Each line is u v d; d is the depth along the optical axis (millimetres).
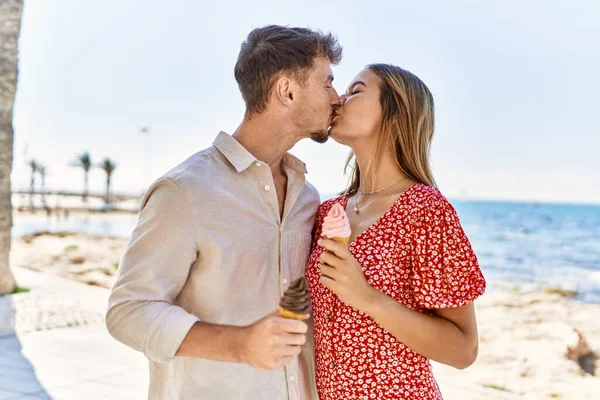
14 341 6977
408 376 1918
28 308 8812
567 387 6508
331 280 1804
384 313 1795
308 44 2012
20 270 14023
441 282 1910
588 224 73938
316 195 2281
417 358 1935
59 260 17812
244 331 1559
